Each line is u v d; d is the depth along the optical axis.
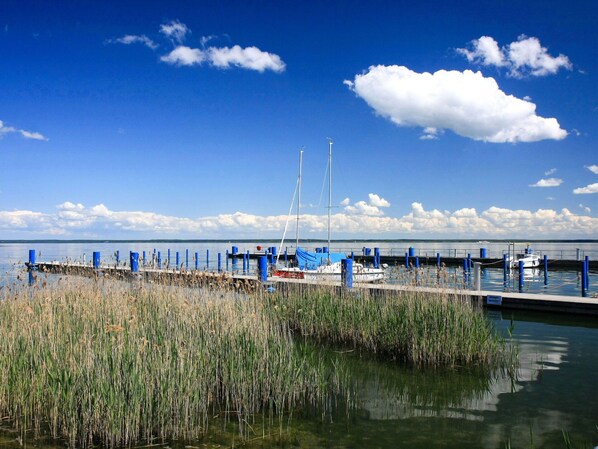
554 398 7.30
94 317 8.55
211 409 6.87
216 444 5.73
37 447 5.56
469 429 6.17
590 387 7.80
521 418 6.53
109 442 5.68
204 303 9.87
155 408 6.11
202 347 7.68
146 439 5.86
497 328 12.54
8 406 6.43
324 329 11.66
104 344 7.12
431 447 5.63
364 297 12.34
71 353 6.67
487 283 24.08
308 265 23.22
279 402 6.92
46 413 6.18
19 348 7.15
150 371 6.48
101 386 5.88
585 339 11.27
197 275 13.30
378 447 5.64
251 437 5.93
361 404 7.12
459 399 7.31
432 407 6.98
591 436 5.93
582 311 13.77
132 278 14.06
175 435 5.91
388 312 10.83
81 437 5.77
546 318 13.91
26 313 8.51
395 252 71.12
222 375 7.34
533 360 9.48
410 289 12.23
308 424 6.34
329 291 13.43
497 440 5.84
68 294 10.71
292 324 12.58
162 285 11.84
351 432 6.08
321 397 7.41
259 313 9.82
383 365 9.35
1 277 13.63
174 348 7.30
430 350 9.26
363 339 10.75
